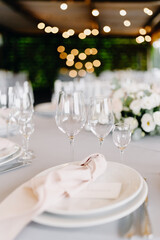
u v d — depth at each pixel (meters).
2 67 9.54
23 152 1.11
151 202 0.68
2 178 0.85
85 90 2.57
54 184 0.63
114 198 0.64
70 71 9.91
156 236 0.54
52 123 1.79
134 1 5.77
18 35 9.82
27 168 0.94
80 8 6.61
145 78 5.71
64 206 0.61
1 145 0.99
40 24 4.57
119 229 0.56
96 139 1.35
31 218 0.55
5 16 7.59
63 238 0.54
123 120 1.30
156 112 1.24
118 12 6.95
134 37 9.80
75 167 0.74
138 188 0.65
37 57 10.06
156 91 1.43
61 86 2.70
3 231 0.53
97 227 0.57
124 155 1.08
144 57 9.88
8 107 1.29
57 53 10.05
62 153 1.12
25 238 0.54
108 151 1.14
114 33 9.54
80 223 0.54
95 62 10.02
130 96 1.32
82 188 0.67
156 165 0.95
